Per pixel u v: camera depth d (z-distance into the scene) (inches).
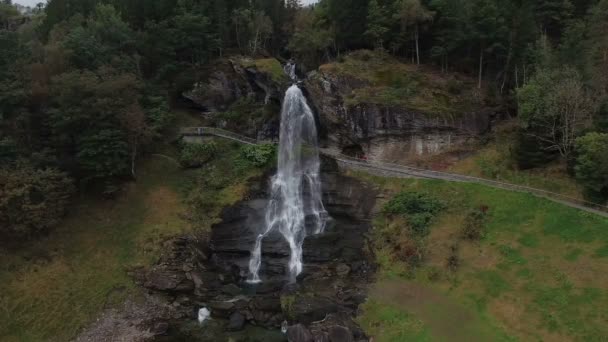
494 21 2268.7
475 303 1449.3
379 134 2197.3
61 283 1626.5
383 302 1544.0
